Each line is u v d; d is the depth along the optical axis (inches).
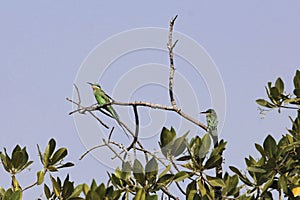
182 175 453.1
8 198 458.0
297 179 476.1
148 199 436.8
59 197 468.1
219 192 468.8
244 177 471.2
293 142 483.5
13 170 477.7
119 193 442.9
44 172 478.0
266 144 474.3
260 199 464.1
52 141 479.8
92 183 448.1
